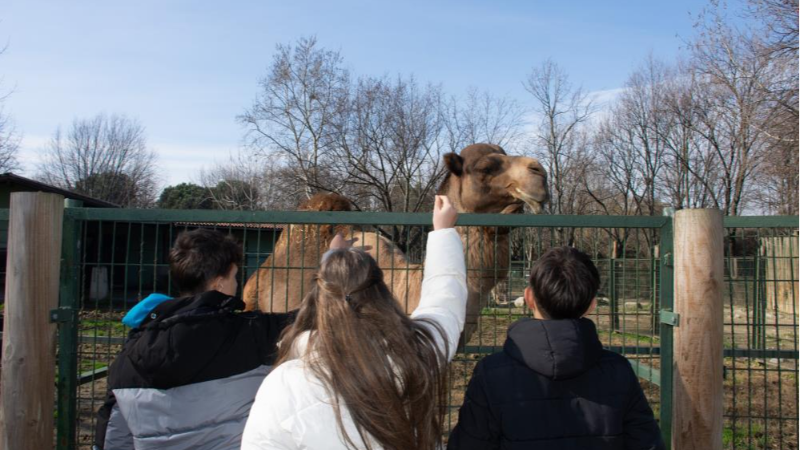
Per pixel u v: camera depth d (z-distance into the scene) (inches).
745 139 951.6
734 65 628.4
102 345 275.7
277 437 67.5
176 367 85.3
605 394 86.5
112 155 2234.3
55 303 117.0
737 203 1018.7
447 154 222.7
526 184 204.7
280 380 69.5
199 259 96.2
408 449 64.5
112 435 95.2
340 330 65.7
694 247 114.0
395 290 195.3
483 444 88.9
